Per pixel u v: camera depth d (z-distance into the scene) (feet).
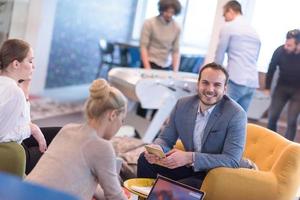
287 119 16.71
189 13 28.86
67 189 6.74
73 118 20.92
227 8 16.11
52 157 6.97
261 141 10.84
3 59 8.72
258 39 16.08
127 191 9.49
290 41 16.26
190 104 10.42
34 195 3.86
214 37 18.17
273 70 16.80
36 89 24.59
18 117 8.54
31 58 8.99
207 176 9.39
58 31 25.57
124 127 18.48
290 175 9.53
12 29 21.98
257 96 17.42
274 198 9.52
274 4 17.11
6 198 3.80
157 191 8.89
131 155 12.64
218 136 9.83
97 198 7.66
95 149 6.87
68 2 25.88
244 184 9.36
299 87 16.31
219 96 9.87
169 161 9.50
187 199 8.62
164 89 15.93
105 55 28.53
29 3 22.79
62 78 27.02
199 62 25.75
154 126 16.39
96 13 28.96
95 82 7.15
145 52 18.33
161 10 18.13
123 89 16.16
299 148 9.64
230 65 16.15
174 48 18.80
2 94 8.34
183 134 10.35
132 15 32.89
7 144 8.49
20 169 8.51
